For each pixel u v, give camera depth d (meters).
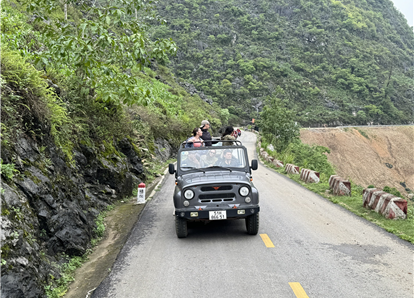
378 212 9.02
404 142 110.81
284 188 14.16
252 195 6.88
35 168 6.25
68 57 8.17
